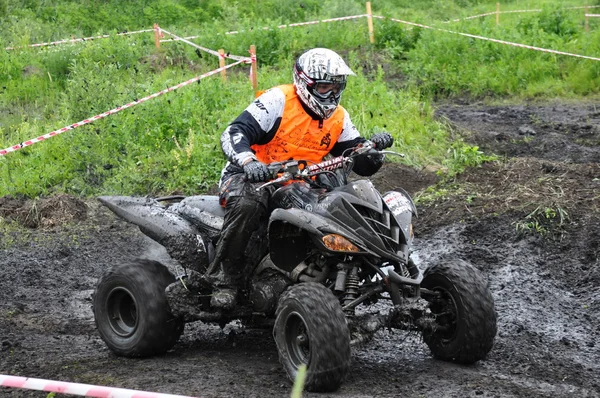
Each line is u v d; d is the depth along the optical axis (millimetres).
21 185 16562
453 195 14648
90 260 13438
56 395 7582
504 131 20047
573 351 9289
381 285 8039
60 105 21562
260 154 8680
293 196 8086
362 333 7660
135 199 9398
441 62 27672
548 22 30719
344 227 7684
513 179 14984
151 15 35969
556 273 11945
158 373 8148
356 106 18828
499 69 26391
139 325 8688
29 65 26797
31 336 9914
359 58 28984
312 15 38469
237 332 9789
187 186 16172
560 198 13773
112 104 18750
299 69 8398
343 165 8188
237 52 28891
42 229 14742
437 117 21391
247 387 7660
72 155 17391
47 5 35906
